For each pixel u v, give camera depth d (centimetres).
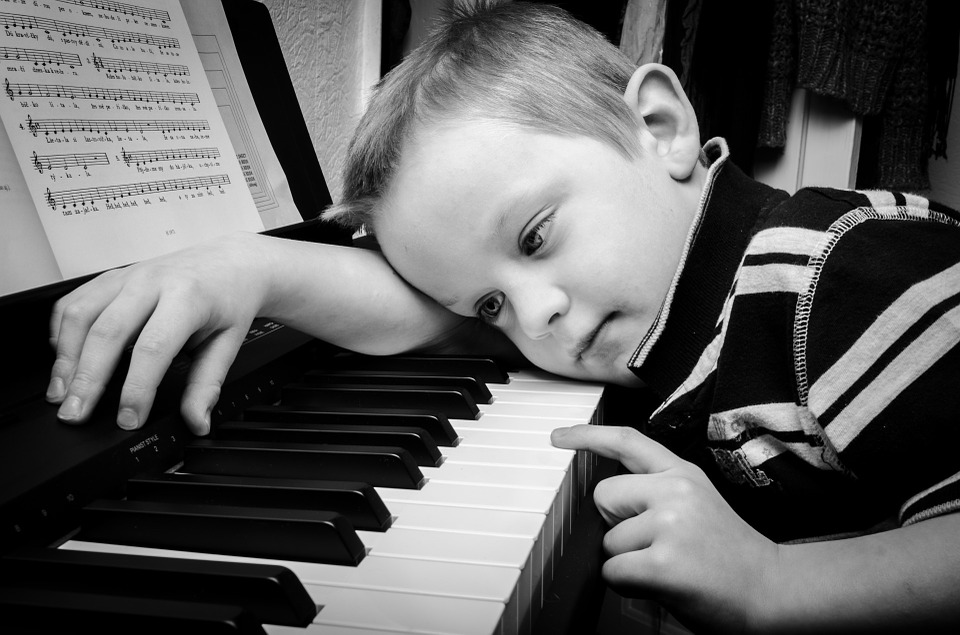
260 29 99
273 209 89
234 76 91
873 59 150
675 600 52
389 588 37
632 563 52
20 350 57
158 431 52
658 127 82
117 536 43
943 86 165
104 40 73
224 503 45
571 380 78
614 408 84
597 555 53
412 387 67
